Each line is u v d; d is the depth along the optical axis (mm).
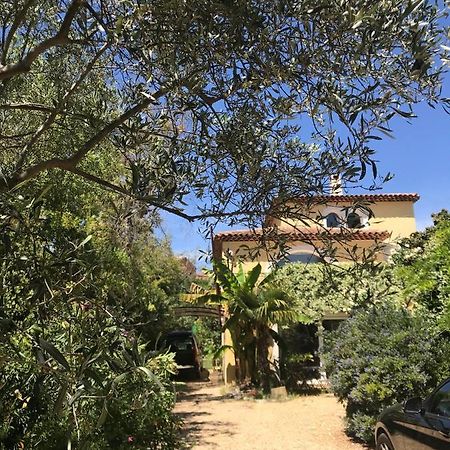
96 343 1924
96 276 2240
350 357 8812
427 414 5496
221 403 14148
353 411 9062
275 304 14727
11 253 1964
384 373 8086
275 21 2578
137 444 5375
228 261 4559
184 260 21719
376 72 2545
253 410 12922
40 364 1795
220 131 3297
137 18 2584
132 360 1855
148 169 3314
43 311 1994
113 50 3178
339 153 3133
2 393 3387
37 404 3668
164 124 3584
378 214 20562
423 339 8297
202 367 24438
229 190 3465
